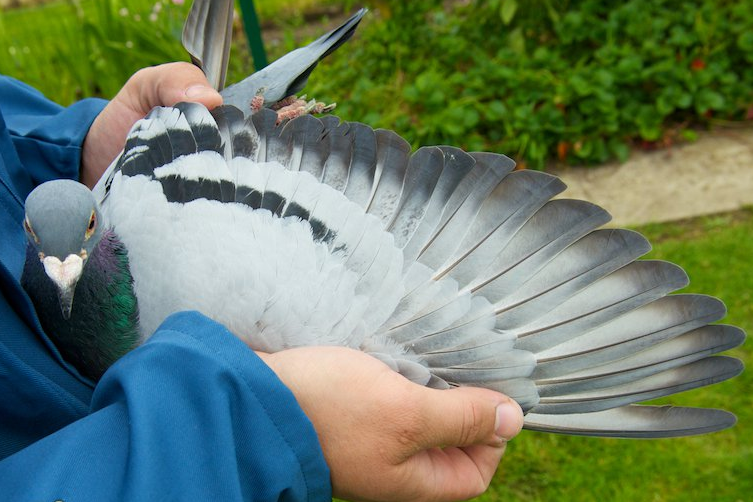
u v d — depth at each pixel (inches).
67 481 17.6
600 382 24.4
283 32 70.0
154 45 55.1
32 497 17.4
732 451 35.3
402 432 20.2
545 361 24.4
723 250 44.0
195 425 18.3
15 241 24.6
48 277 24.5
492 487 35.0
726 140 53.7
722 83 55.4
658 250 44.5
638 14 57.2
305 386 20.0
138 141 26.0
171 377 18.4
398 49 59.6
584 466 35.1
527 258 24.6
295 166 25.3
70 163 26.4
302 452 19.2
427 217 24.9
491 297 24.6
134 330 25.0
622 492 34.2
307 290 24.1
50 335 25.3
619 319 24.4
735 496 33.7
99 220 25.2
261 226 24.5
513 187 24.8
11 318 21.2
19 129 26.2
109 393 18.8
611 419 24.5
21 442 21.2
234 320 24.0
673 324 24.0
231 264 24.1
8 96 27.0
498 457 22.8
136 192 25.2
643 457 35.3
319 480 19.7
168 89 26.7
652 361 24.2
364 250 24.5
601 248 24.3
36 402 20.8
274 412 18.9
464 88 56.7
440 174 25.0
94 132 27.2
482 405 21.1
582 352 24.4
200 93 26.4
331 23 71.1
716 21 56.9
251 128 25.8
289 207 24.7
